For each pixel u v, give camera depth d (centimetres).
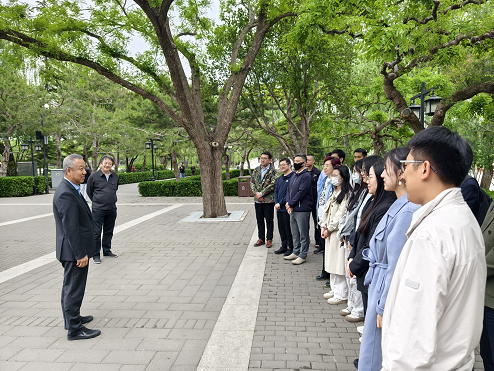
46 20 809
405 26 533
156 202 1512
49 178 2475
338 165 438
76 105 2208
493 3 728
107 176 611
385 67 730
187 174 4253
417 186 133
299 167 555
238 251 654
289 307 402
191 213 1145
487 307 201
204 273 526
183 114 962
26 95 2039
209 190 1015
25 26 815
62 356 304
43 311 404
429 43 661
